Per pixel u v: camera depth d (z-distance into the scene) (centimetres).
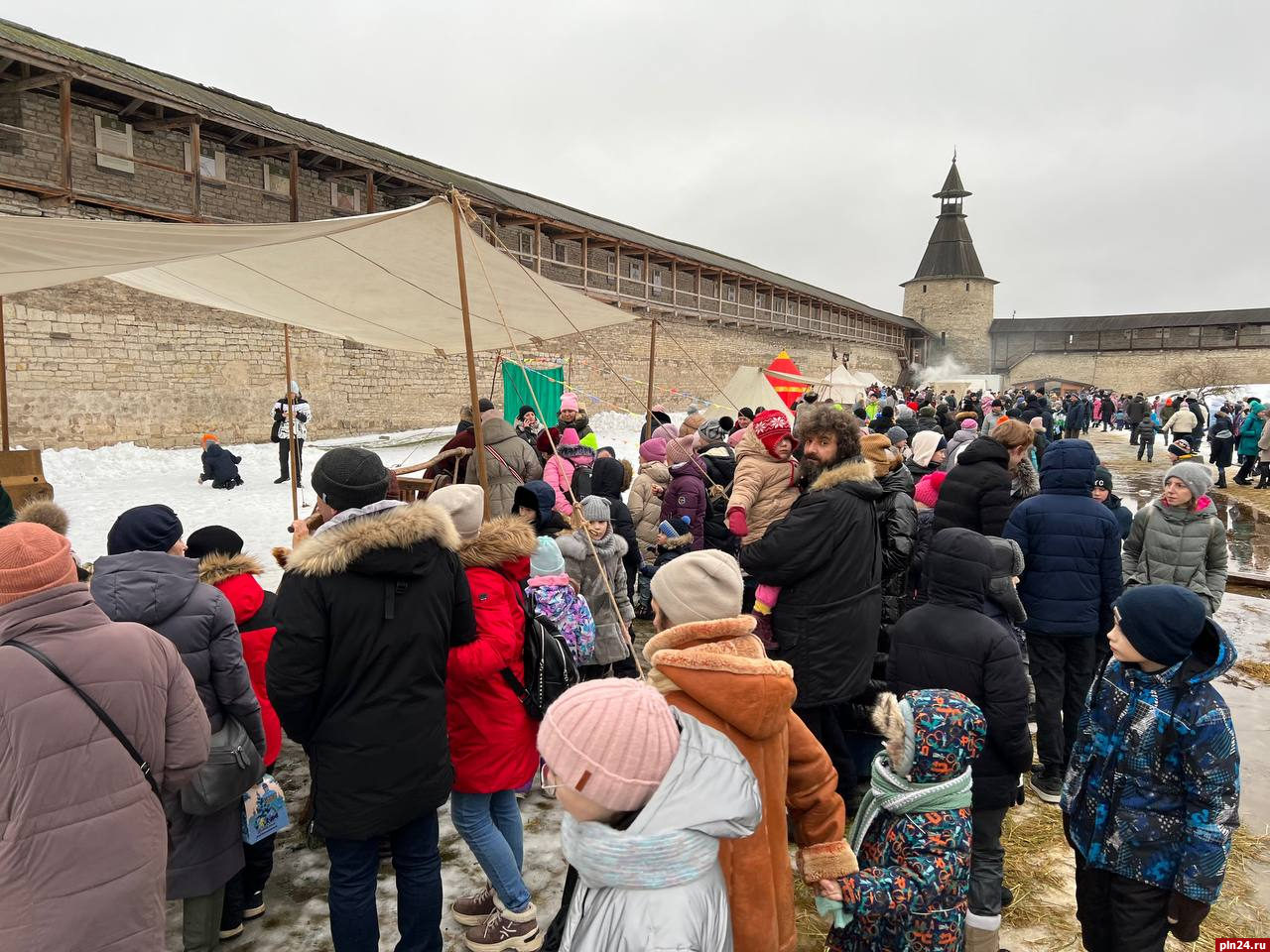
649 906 114
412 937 223
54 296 1426
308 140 1692
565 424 897
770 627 320
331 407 1958
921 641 260
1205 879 194
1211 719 195
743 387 1515
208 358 1684
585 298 586
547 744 118
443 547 222
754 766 152
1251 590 774
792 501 366
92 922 166
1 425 675
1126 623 204
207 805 219
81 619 174
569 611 316
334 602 199
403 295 571
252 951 256
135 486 1207
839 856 183
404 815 209
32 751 161
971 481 369
